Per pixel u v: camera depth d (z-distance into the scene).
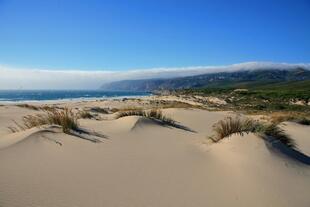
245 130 8.62
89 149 7.27
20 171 5.59
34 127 9.01
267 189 5.24
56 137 7.99
